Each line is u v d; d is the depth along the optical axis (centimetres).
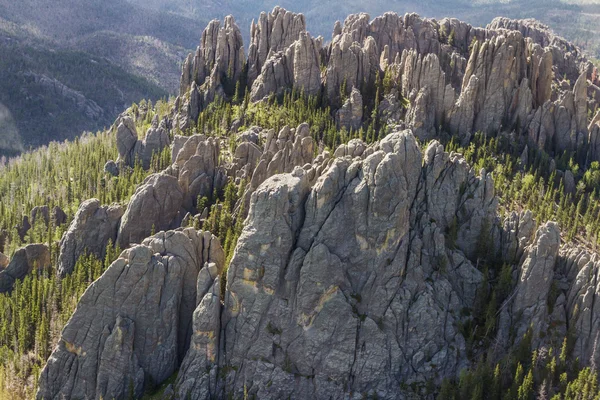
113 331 13212
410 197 14300
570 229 17988
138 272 13388
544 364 13175
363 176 13562
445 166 15100
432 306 13525
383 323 13338
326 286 13138
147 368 13500
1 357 15250
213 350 13162
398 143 14150
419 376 13200
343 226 13450
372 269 13438
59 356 13462
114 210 17750
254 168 18938
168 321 13575
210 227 16438
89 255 17138
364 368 13100
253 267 13212
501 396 12875
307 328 13188
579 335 13425
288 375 13112
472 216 14950
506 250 14875
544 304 13750
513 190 19088
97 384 13288
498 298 14138
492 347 13562
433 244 14188
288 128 18988
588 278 13638
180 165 18812
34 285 16212
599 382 12950
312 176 14212
